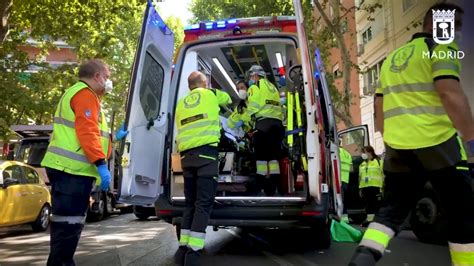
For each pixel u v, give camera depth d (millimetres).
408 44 3092
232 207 5051
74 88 3619
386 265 5219
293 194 5430
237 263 5273
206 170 4551
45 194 10016
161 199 5297
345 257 5578
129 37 25516
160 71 5508
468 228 2781
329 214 5402
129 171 4609
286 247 6301
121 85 24516
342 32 18875
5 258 5957
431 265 5199
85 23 15922
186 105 4777
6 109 17125
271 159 5777
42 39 18594
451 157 2789
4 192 8328
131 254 5973
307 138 4789
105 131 3867
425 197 6289
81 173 3529
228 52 6598
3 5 12039
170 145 5453
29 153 12609
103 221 11828
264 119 5801
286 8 18703
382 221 2914
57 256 3457
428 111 2857
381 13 19938
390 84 3055
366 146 9383
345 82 16938
